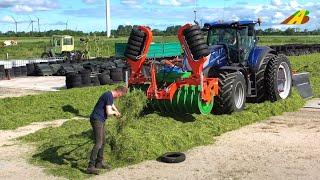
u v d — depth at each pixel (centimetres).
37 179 706
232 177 698
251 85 1297
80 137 898
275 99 1302
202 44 1023
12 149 890
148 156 804
